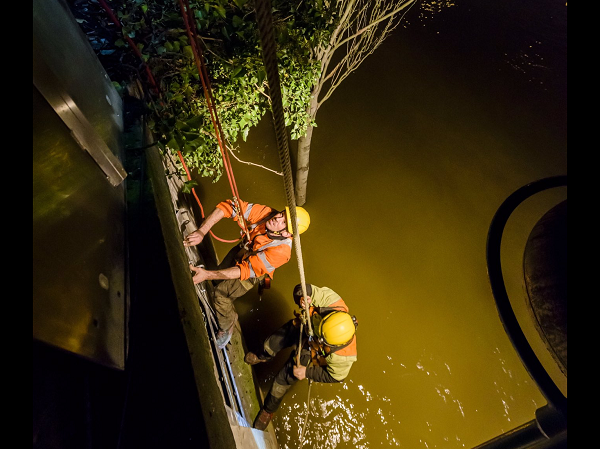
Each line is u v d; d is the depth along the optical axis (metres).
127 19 2.30
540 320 1.70
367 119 8.04
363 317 5.75
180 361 1.47
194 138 2.28
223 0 2.41
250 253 3.50
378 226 6.65
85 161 1.45
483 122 8.45
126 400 1.38
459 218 6.87
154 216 1.88
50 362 1.16
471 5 11.52
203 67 1.46
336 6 3.98
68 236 1.22
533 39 10.77
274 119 0.90
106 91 2.08
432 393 5.16
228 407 2.45
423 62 9.51
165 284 1.66
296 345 3.95
